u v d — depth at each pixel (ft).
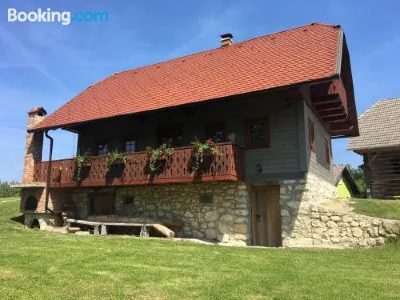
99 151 59.00
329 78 37.83
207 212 46.42
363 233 38.47
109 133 57.93
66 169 54.44
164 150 46.03
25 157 59.62
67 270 25.23
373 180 63.10
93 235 44.62
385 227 37.58
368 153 64.18
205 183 47.19
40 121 61.36
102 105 58.65
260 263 29.30
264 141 44.86
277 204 45.70
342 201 45.44
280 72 43.93
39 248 32.89
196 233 46.65
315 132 49.49
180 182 44.80
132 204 52.54
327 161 56.90
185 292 21.29
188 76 55.36
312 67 41.70
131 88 60.80
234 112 47.34
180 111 49.21
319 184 48.42
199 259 30.09
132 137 55.57
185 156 44.73
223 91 45.34
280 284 23.29
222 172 41.98
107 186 52.42
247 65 50.01
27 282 22.07
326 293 21.59
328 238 39.93
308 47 47.06
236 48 57.11
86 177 52.60
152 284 22.61
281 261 30.32
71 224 53.98
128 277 23.91
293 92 41.88
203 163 43.37
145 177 47.34
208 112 49.32
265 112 45.29
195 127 50.01
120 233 50.60
